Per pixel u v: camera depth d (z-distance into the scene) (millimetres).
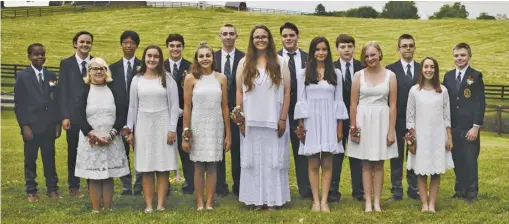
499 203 6117
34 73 6391
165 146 5684
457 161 6402
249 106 5637
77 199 6332
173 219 5363
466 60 6242
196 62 5738
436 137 5668
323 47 5699
